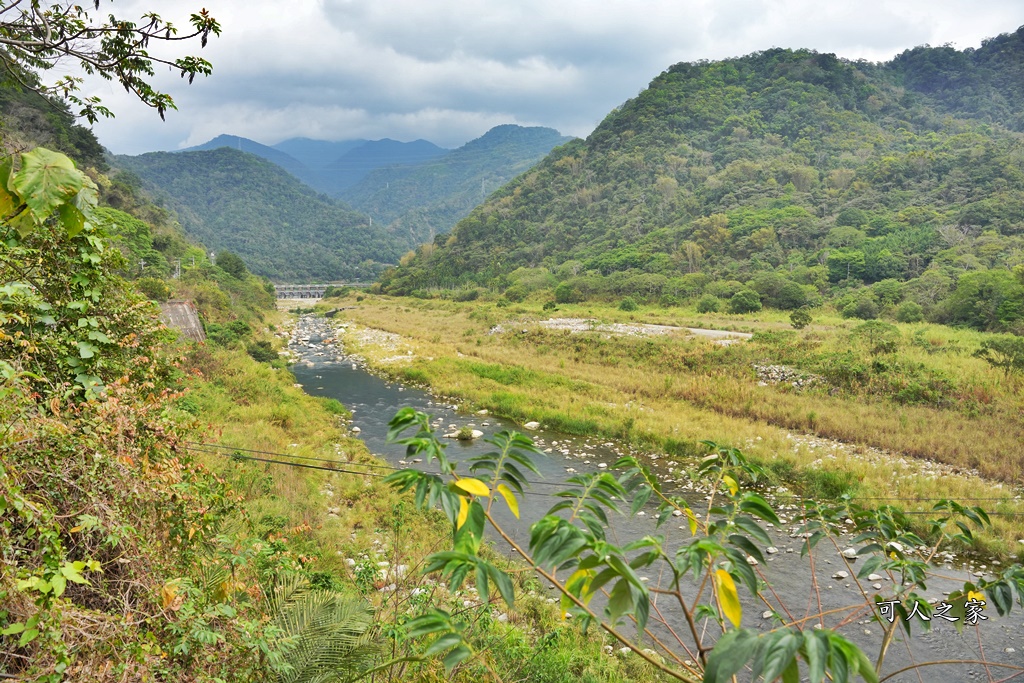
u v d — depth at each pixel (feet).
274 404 62.08
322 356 117.91
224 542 14.80
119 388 14.25
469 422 66.49
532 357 101.24
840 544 36.37
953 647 26.22
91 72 10.18
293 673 13.44
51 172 6.30
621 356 96.94
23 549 10.22
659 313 163.22
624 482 6.95
